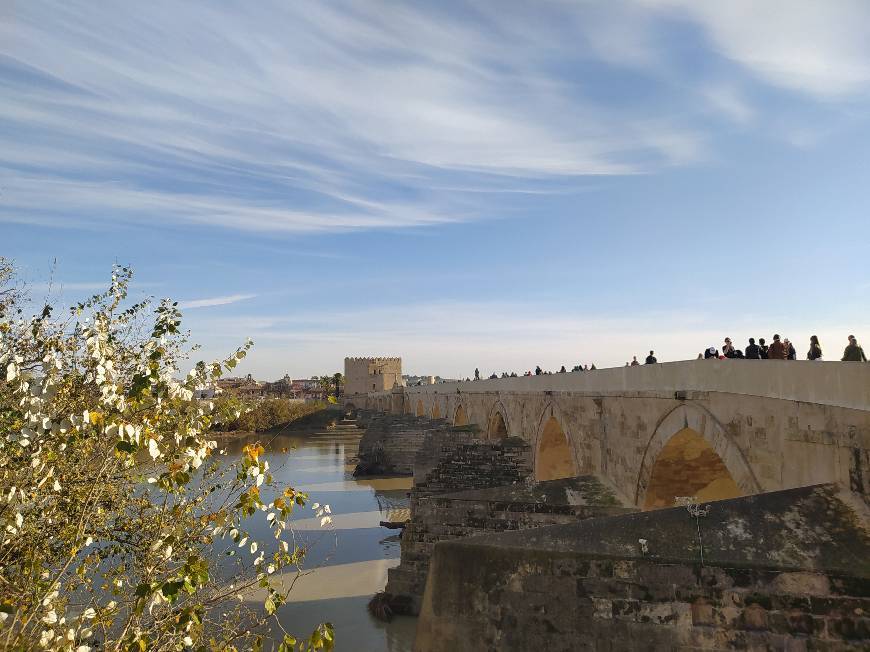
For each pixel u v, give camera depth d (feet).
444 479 110.73
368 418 403.95
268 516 26.84
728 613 34.58
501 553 39.32
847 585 33.01
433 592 39.93
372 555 107.86
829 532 34.83
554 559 38.24
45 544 27.27
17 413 24.76
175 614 25.70
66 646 20.67
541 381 105.81
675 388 58.65
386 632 75.10
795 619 33.42
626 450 70.95
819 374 38.34
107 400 24.27
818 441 38.73
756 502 37.45
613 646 36.04
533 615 37.86
